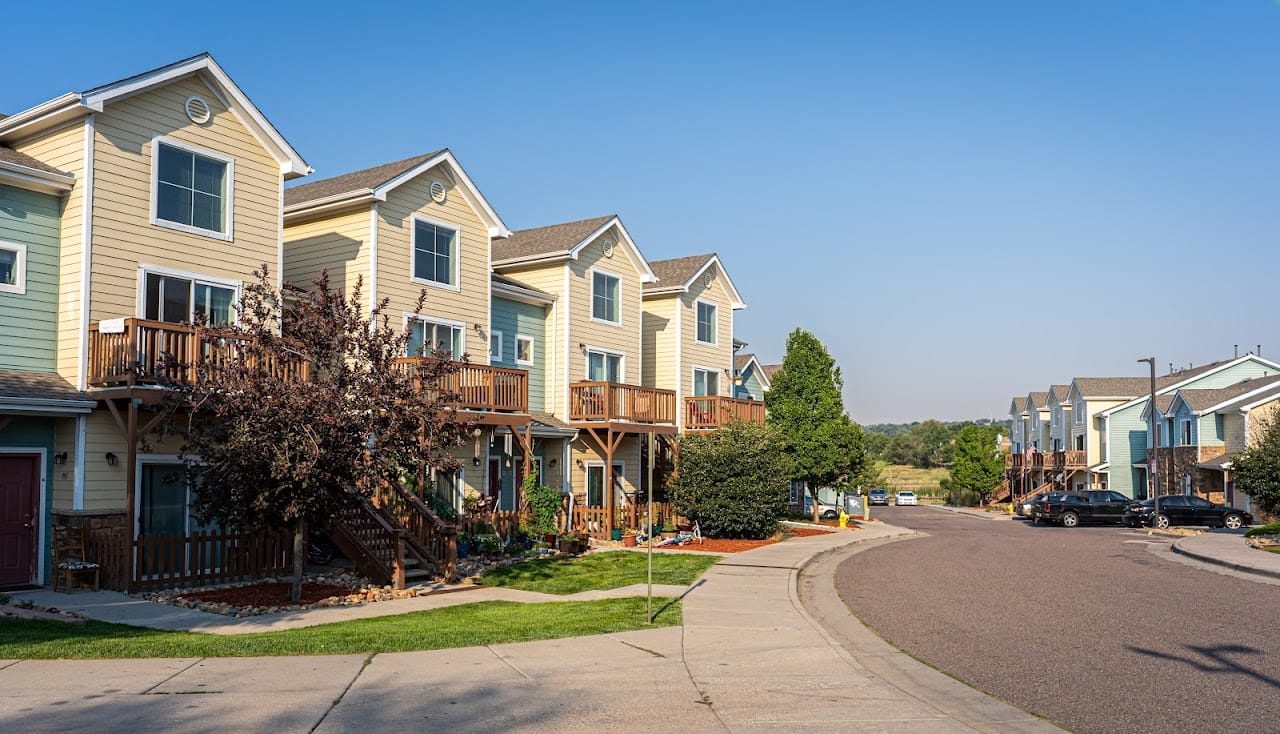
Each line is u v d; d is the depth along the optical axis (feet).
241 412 47.09
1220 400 164.45
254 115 65.00
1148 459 178.70
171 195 60.90
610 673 32.78
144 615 45.62
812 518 139.23
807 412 128.98
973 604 52.26
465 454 84.43
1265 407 147.54
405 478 69.62
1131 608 50.31
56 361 56.65
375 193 75.05
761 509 93.76
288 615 46.42
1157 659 36.65
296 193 83.51
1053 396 238.89
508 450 83.71
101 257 56.75
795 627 42.70
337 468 48.39
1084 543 100.58
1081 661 36.29
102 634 39.65
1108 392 211.61
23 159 56.70
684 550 82.43
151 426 53.26
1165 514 137.08
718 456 94.07
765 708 28.35
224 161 64.13
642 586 57.82
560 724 26.22
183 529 60.95
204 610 47.32
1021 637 41.63
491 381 78.79
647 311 116.26
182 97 61.62
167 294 60.34
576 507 93.91
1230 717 28.12
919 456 511.40
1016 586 60.39
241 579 57.72
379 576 58.23
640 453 108.78
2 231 54.34
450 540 61.21
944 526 137.80
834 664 34.78
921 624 45.39
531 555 74.95
